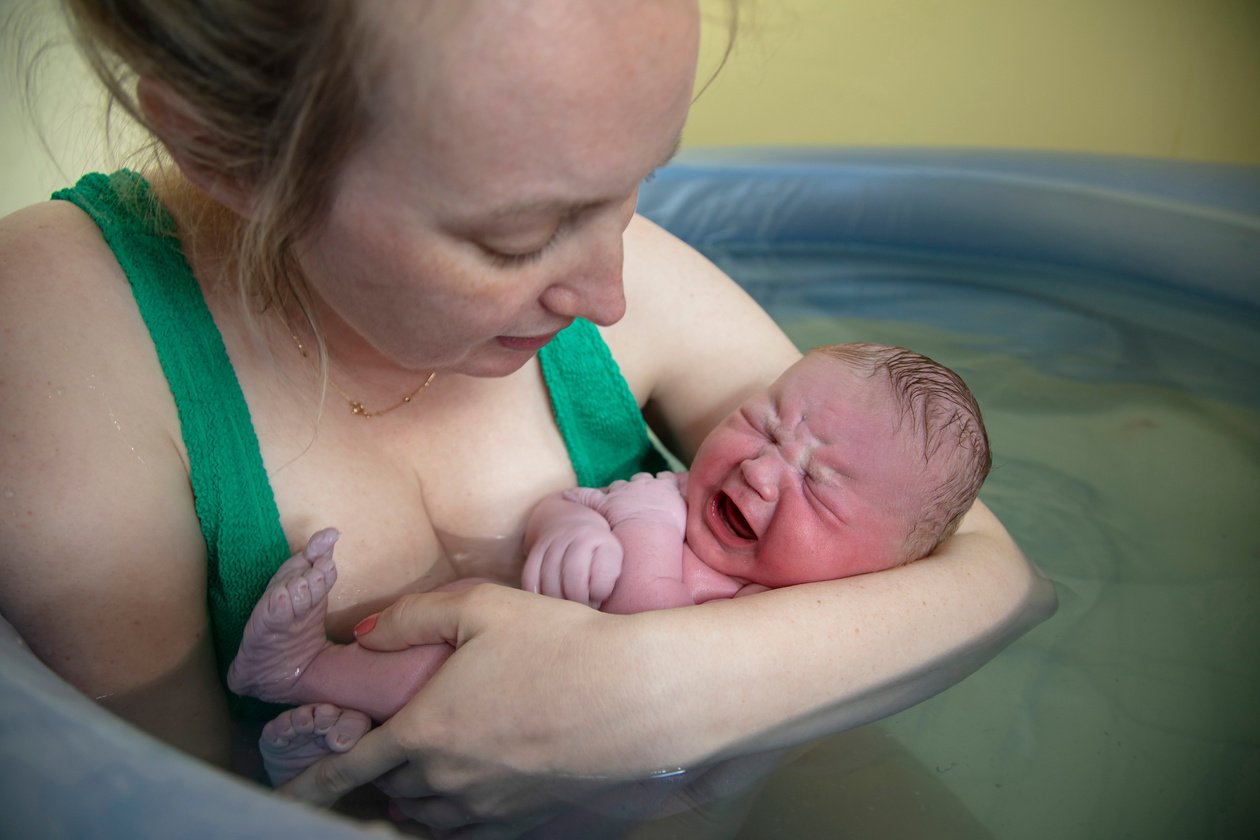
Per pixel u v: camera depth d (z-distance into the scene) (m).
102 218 0.87
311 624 0.89
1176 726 0.96
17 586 0.77
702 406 1.19
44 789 0.48
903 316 1.83
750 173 2.03
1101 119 2.14
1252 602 1.15
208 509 0.89
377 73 0.58
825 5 2.21
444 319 0.71
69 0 0.64
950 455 1.05
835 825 0.86
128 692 0.85
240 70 0.61
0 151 1.21
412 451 1.05
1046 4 2.13
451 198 0.62
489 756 0.79
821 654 0.85
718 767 0.82
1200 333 1.71
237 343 0.91
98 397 0.81
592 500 1.11
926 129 2.26
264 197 0.68
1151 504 1.36
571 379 1.10
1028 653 1.04
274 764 0.87
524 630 0.83
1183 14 2.07
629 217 0.73
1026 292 1.90
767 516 1.06
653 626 0.81
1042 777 0.90
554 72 0.57
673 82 0.62
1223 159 2.04
